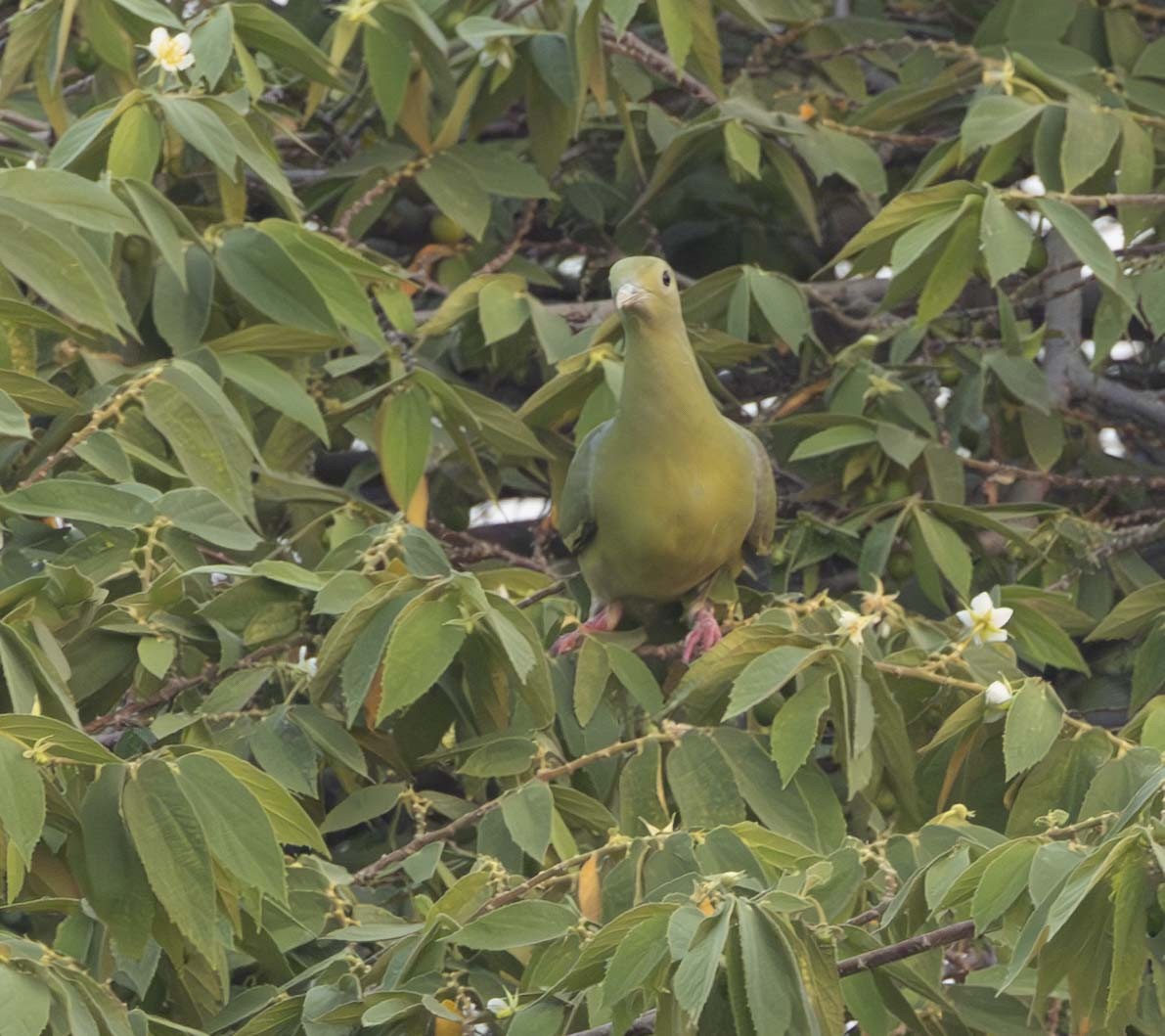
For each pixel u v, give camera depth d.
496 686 8.39
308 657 9.02
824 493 11.46
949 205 9.43
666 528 9.60
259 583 8.66
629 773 8.16
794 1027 6.01
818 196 13.63
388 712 7.61
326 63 10.60
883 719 8.16
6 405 7.27
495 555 11.41
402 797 8.62
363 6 10.67
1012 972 5.94
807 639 7.94
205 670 8.85
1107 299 10.39
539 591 9.70
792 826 7.96
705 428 9.58
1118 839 5.82
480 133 13.47
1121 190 10.47
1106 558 10.84
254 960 8.19
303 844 6.75
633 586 10.03
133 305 9.77
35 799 6.20
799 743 7.68
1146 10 12.67
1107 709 10.75
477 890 7.42
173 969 7.79
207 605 8.60
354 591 8.05
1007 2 12.40
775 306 10.95
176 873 6.31
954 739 8.56
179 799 6.35
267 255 9.48
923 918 7.06
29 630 7.26
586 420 10.43
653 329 9.49
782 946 5.95
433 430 11.37
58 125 10.60
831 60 13.03
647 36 13.77
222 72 9.94
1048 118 10.49
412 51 11.40
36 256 8.11
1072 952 6.23
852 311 13.10
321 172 12.55
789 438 11.74
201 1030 7.67
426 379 10.00
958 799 8.59
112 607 8.09
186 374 8.73
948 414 11.70
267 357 9.84
